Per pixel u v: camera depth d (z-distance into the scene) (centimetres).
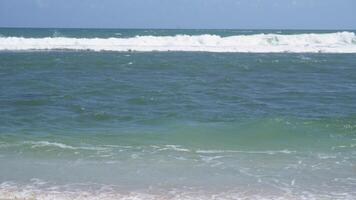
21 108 2352
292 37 6631
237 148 1678
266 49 6162
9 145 1669
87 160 1501
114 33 11419
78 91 2867
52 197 1162
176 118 2166
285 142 1769
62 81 3297
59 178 1325
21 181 1295
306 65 4612
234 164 1470
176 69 4169
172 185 1273
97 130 1941
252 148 1680
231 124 2036
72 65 4331
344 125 2025
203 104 2528
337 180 1323
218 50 6003
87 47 6044
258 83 3409
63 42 6278
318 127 1988
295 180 1319
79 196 1176
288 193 1212
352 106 2536
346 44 6644
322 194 1206
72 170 1398
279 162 1498
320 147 1695
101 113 2242
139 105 2473
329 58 5328
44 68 4084
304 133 1895
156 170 1401
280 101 2672
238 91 3011
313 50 6122
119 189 1237
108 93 2822
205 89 3059
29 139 1767
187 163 1473
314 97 2822
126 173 1373
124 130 1941
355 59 5247
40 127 1983
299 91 3048
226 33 12306
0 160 1492
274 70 4219
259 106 2503
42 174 1359
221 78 3638
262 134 1875
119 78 3528
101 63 4519
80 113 2262
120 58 5006
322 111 2381
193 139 1798
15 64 4306
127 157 1537
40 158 1521
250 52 5897
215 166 1445
